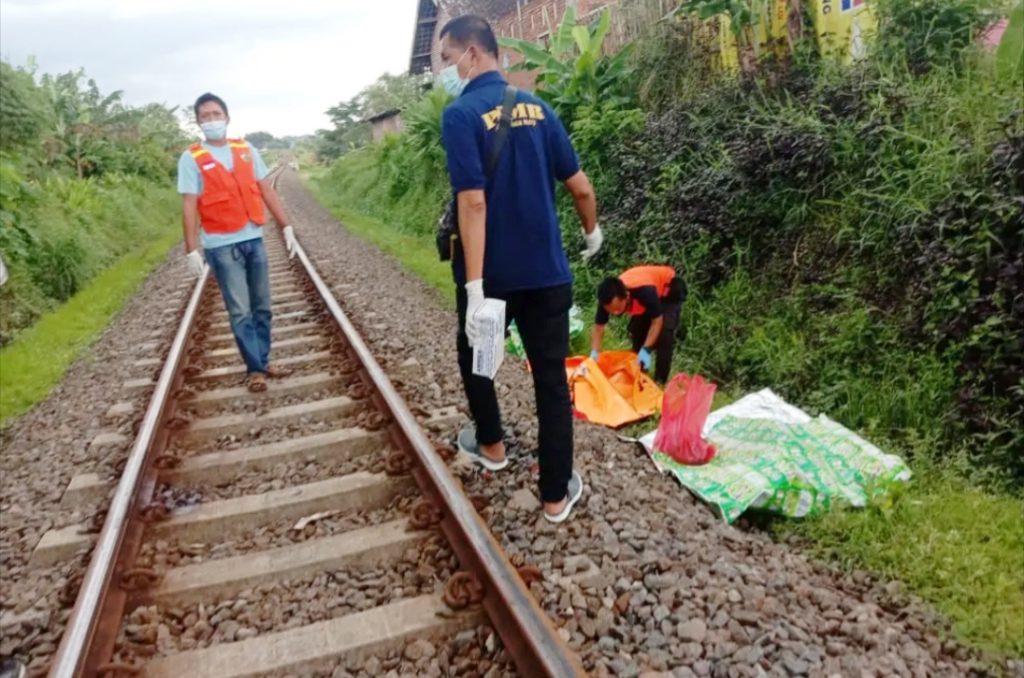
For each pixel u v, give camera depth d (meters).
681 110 7.86
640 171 7.75
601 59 9.83
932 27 5.91
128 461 4.07
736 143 6.46
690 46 8.62
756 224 6.32
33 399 6.66
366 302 8.78
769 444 4.10
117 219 18.78
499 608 2.76
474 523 3.14
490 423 3.91
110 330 9.09
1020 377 4.01
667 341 5.48
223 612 3.03
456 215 3.52
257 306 5.79
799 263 5.84
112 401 5.96
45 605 3.18
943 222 4.55
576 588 2.97
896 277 5.03
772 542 3.52
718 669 2.55
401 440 4.27
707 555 3.22
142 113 36.12
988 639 2.71
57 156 22.80
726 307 6.13
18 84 13.55
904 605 2.97
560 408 3.40
